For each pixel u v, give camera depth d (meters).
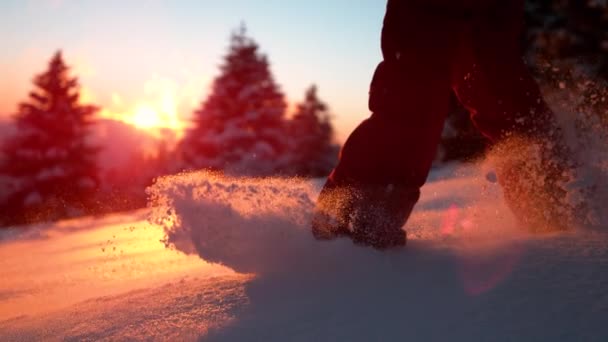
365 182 2.08
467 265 1.70
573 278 1.44
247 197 2.08
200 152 28.81
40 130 31.20
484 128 2.39
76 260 4.52
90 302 2.06
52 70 31.77
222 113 29.33
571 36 8.73
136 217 7.48
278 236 2.00
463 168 5.89
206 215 2.06
